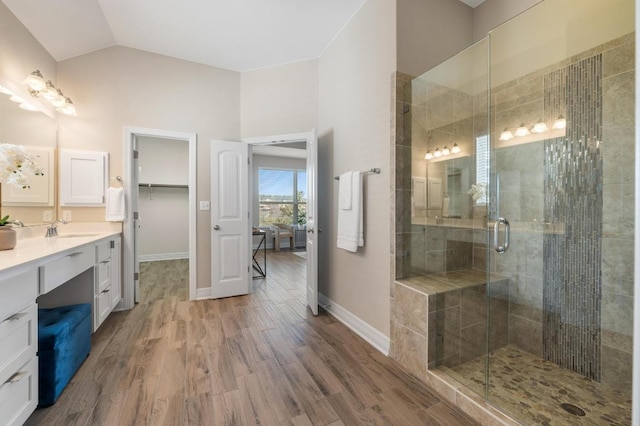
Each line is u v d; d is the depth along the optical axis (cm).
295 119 342
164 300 335
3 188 207
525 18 211
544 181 201
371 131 238
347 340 237
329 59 307
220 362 200
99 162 297
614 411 149
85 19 257
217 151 345
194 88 343
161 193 598
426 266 222
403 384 180
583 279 183
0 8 206
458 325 196
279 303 327
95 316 228
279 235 707
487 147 230
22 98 230
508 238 219
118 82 309
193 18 266
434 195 223
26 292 137
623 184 165
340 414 151
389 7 216
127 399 160
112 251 275
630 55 162
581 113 182
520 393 162
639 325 64
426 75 219
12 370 126
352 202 250
